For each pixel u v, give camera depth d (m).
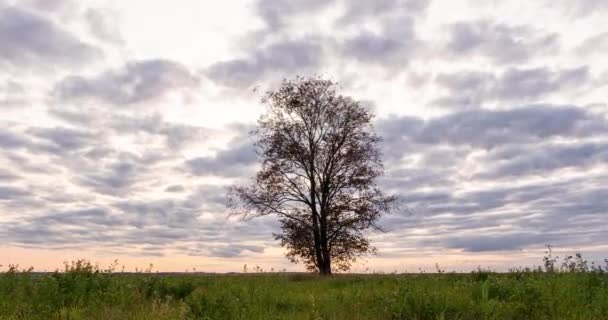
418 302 9.91
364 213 32.91
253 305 9.84
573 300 9.73
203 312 9.19
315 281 17.97
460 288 12.44
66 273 11.89
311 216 33.84
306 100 33.78
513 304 9.82
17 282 11.76
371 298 11.42
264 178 33.66
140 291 12.28
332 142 33.78
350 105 34.25
